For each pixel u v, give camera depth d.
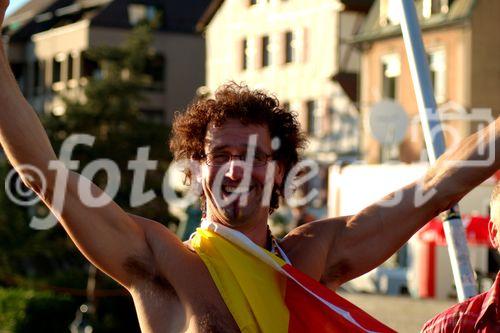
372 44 47.12
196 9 71.00
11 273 32.22
